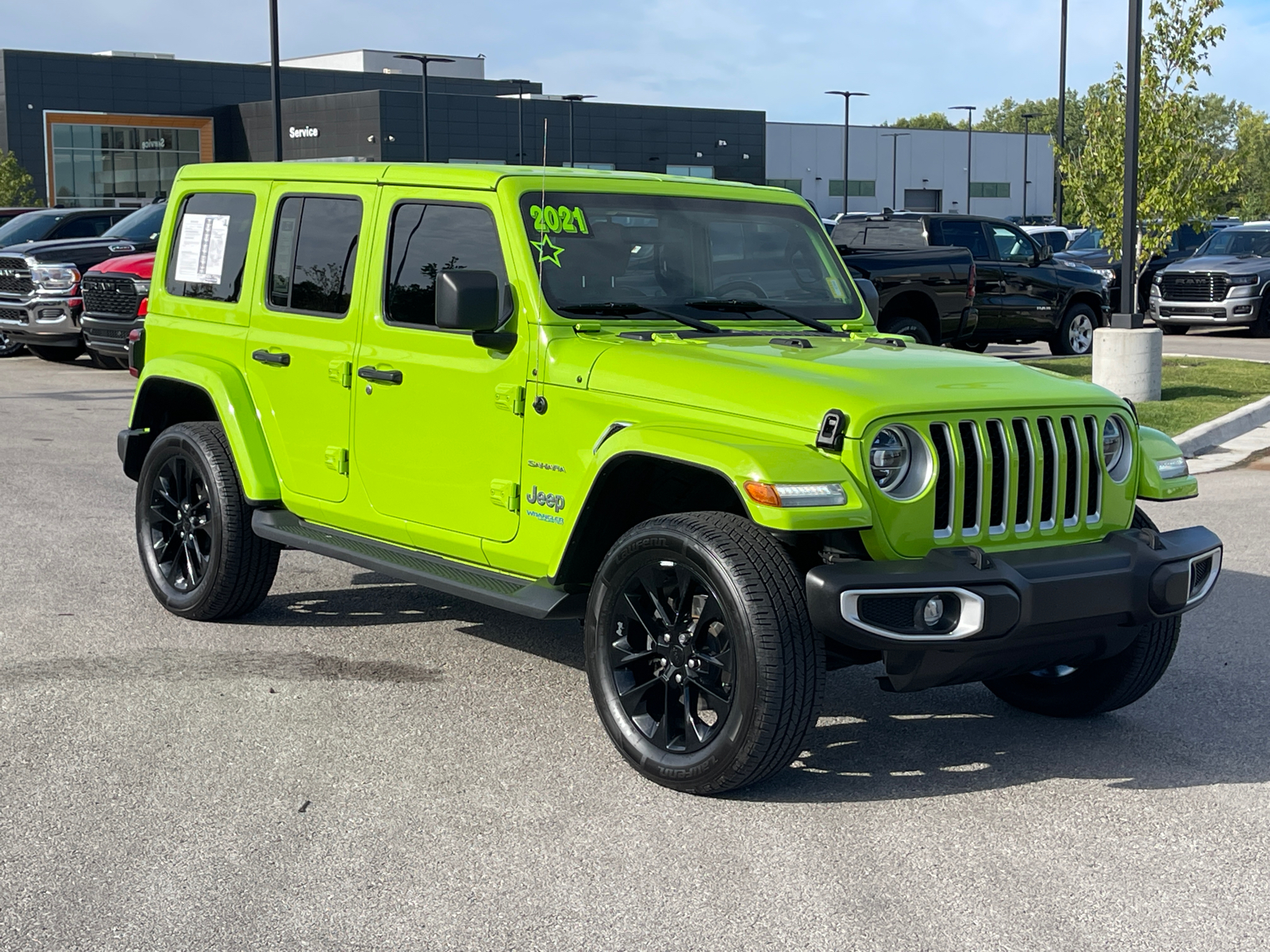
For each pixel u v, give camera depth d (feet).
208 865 13.08
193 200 22.79
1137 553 15.16
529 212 17.25
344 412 19.35
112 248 61.46
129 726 16.98
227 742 16.47
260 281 20.90
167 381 22.38
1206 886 12.79
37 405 49.32
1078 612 14.61
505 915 12.11
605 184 18.11
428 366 17.97
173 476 22.25
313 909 12.19
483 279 16.14
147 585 24.22
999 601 14.02
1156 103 52.49
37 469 36.22
